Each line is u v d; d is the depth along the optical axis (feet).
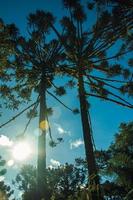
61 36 54.70
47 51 57.31
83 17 53.11
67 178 92.48
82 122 54.60
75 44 54.08
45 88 61.93
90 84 59.72
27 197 98.12
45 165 57.00
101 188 17.39
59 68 58.70
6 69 53.16
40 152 58.08
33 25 57.16
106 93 59.93
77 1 53.42
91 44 53.06
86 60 54.85
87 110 55.57
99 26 50.03
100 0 41.39
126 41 52.75
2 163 28.53
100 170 17.46
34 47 56.34
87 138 52.54
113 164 17.34
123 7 40.09
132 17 40.75
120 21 42.11
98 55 54.39
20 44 54.54
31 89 61.72
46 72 60.39
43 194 53.11
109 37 49.67
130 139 22.00
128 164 17.11
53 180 93.04
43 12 57.36
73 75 60.03
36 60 58.03
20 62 55.36
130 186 17.21
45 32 56.70
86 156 50.60
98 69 62.64
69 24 53.47
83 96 56.39
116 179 17.39
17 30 54.54
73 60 55.98
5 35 38.99
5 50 39.01
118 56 55.93
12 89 57.77
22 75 57.21
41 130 60.13
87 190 15.80
